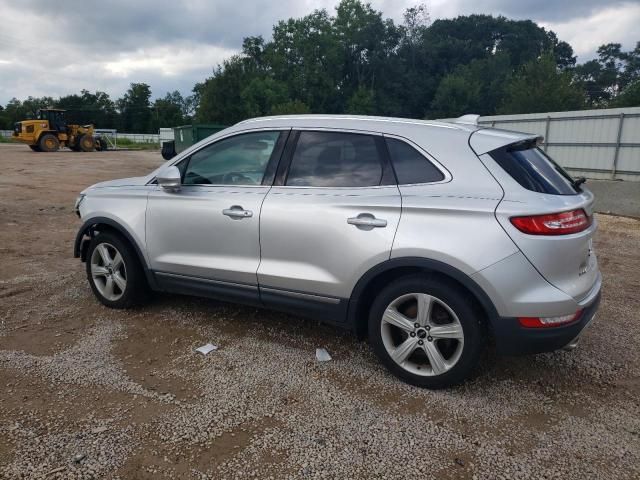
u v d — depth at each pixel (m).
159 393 3.21
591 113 18.95
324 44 73.50
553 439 2.82
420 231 3.12
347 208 3.37
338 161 3.56
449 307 3.12
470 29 107.31
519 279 2.92
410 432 2.86
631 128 17.88
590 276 3.21
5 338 3.96
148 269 4.36
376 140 3.46
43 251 6.90
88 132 35.56
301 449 2.69
